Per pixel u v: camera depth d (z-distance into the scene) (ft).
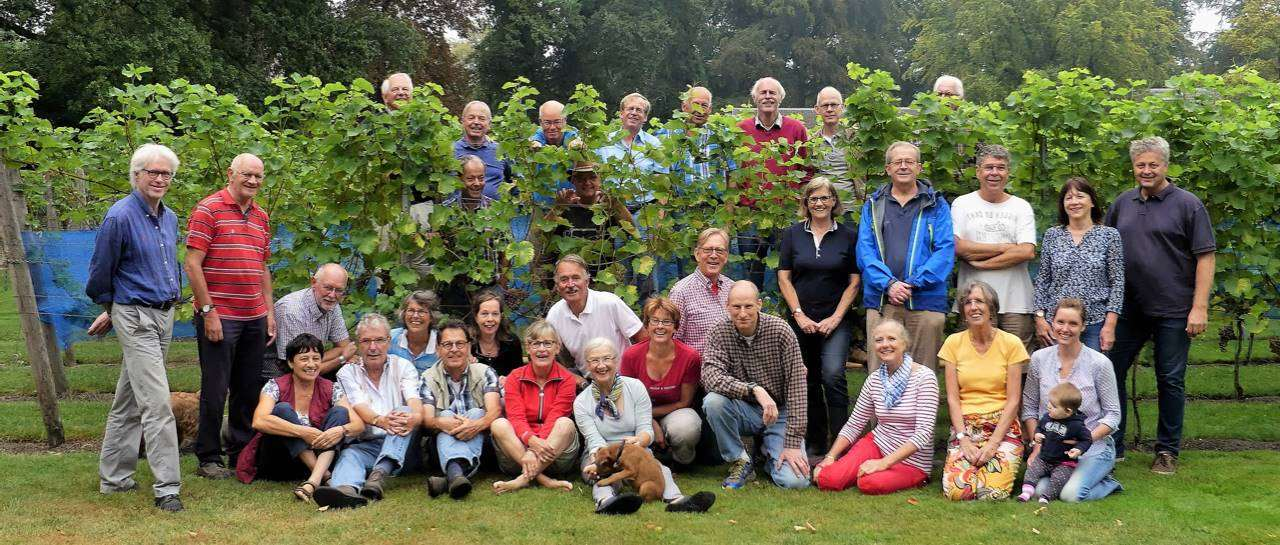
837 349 21.06
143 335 17.37
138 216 17.37
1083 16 108.47
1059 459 18.13
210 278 19.11
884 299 20.57
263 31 74.33
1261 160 22.57
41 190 29.53
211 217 18.98
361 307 22.94
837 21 134.51
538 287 23.27
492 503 17.61
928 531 15.99
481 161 23.06
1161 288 20.04
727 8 139.13
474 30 99.30
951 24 122.62
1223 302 25.27
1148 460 21.11
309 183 23.65
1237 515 16.71
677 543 15.37
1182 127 22.81
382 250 23.02
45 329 27.40
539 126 25.04
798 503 17.79
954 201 21.65
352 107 22.08
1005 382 19.12
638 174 22.98
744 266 23.85
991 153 20.89
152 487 18.53
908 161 20.59
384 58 82.53
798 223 21.81
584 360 21.06
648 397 19.51
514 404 19.42
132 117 26.20
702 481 19.69
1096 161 22.94
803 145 23.36
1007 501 17.87
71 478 19.04
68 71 64.08
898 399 19.04
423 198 23.09
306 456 18.78
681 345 20.15
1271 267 23.34
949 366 19.60
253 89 71.31
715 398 19.26
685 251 23.29
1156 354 20.43
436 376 19.63
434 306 20.76
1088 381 18.62
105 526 16.11
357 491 17.98
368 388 19.49
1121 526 16.12
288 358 19.48
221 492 18.31
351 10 82.99
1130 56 108.37
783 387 19.74
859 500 18.01
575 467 20.30
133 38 63.52
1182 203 19.98
